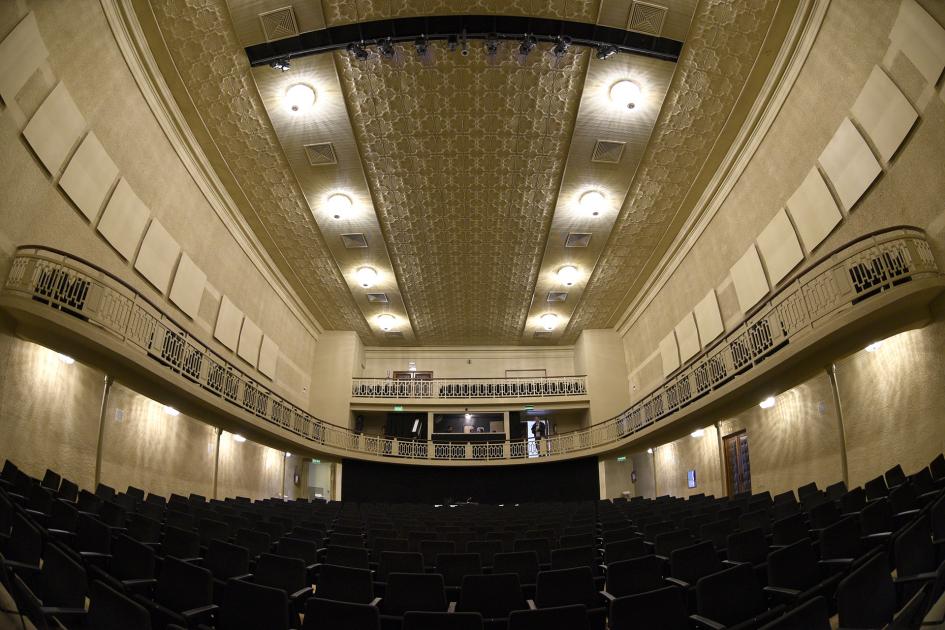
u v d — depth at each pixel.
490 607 4.48
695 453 17.50
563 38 10.93
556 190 15.89
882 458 9.48
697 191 15.65
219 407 13.16
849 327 8.73
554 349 27.58
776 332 11.83
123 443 11.54
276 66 11.50
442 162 14.77
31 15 8.27
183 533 5.57
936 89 7.99
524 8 10.61
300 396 22.58
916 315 8.14
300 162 14.66
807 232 11.19
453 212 16.94
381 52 11.41
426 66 11.93
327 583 4.63
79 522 5.24
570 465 22.55
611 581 4.58
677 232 17.67
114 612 3.06
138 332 10.98
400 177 15.34
